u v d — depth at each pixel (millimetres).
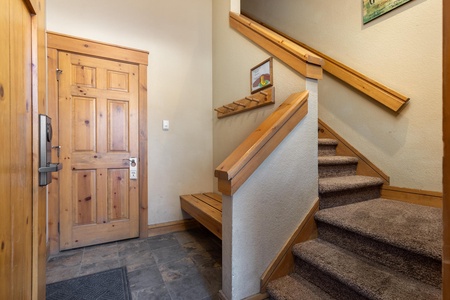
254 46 2127
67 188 2199
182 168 2789
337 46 2371
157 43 2648
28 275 794
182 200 2691
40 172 876
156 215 2635
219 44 2779
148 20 2602
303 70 1542
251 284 1313
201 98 2910
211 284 1663
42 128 882
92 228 2301
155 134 2633
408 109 1818
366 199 1882
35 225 842
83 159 2270
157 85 2646
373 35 2047
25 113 777
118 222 2422
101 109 2352
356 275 1119
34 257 836
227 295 1296
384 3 1949
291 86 1675
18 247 709
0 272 588
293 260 1448
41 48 925
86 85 2285
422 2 1721
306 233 1504
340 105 2348
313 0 2623
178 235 2596
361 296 1073
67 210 2197
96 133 2328
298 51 1585
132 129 2494
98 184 2334
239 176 1250
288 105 1493
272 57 1879
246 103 2213
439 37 1641
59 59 2164
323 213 1522
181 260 2016
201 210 2174
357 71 2182
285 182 1424
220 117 2773
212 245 2332
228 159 1338
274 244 1392
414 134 1786
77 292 1562
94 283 1665
